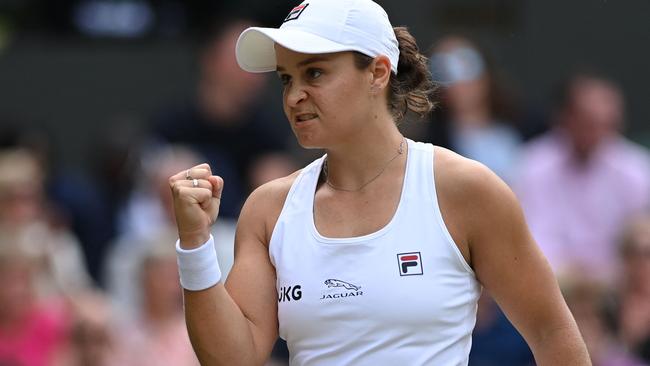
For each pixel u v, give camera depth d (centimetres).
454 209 1291
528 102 3130
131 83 3097
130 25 3133
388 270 1279
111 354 2317
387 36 1309
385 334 1277
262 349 1328
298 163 2739
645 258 2408
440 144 2814
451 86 2875
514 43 3172
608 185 2870
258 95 2930
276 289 1341
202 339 1297
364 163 1316
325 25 1279
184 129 2866
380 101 1320
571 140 2886
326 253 1297
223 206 2705
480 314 2297
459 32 3048
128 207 2823
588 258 2869
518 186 2938
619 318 2403
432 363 1278
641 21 3181
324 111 1278
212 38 2875
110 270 2641
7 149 2798
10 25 3098
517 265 1298
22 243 2286
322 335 1294
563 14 3180
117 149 2861
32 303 2306
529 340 1334
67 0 3103
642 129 3183
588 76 2983
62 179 2806
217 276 1296
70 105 3070
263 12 2962
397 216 1293
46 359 2288
